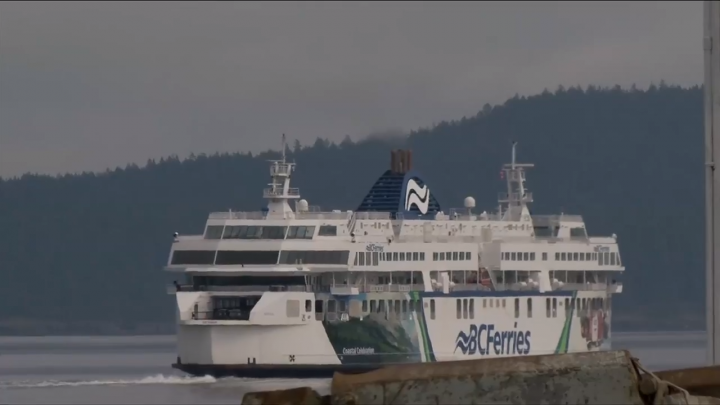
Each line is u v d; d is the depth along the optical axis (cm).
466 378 11444
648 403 11488
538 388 11431
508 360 11550
